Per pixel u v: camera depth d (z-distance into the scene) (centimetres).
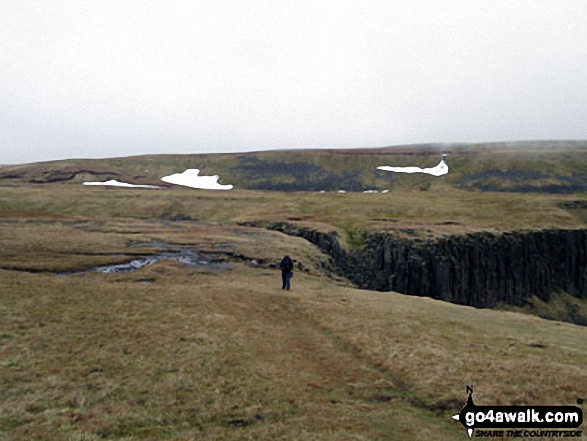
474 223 11112
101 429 1504
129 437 1467
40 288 3262
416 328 3039
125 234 6969
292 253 6188
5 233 6062
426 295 8462
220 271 4944
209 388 1906
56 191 13500
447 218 11831
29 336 2311
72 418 1561
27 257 4803
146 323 2695
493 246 9975
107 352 2214
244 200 12950
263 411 1739
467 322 3444
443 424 1739
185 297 3466
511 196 14650
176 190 15138
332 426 1648
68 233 6588
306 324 3139
